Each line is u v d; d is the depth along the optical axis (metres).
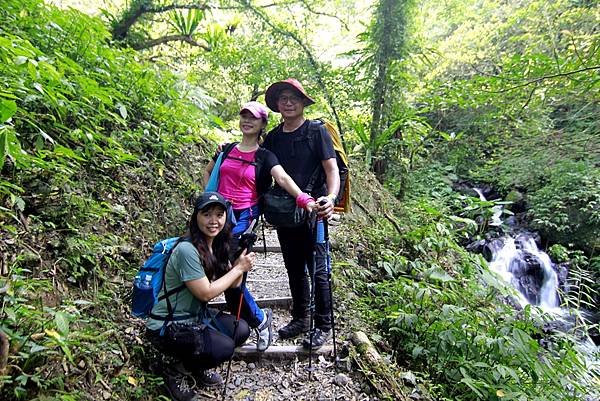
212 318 2.23
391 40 7.55
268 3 8.55
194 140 4.77
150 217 3.29
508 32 8.95
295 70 8.07
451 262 4.84
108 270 2.56
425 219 6.19
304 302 2.76
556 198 8.51
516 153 6.95
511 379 2.87
